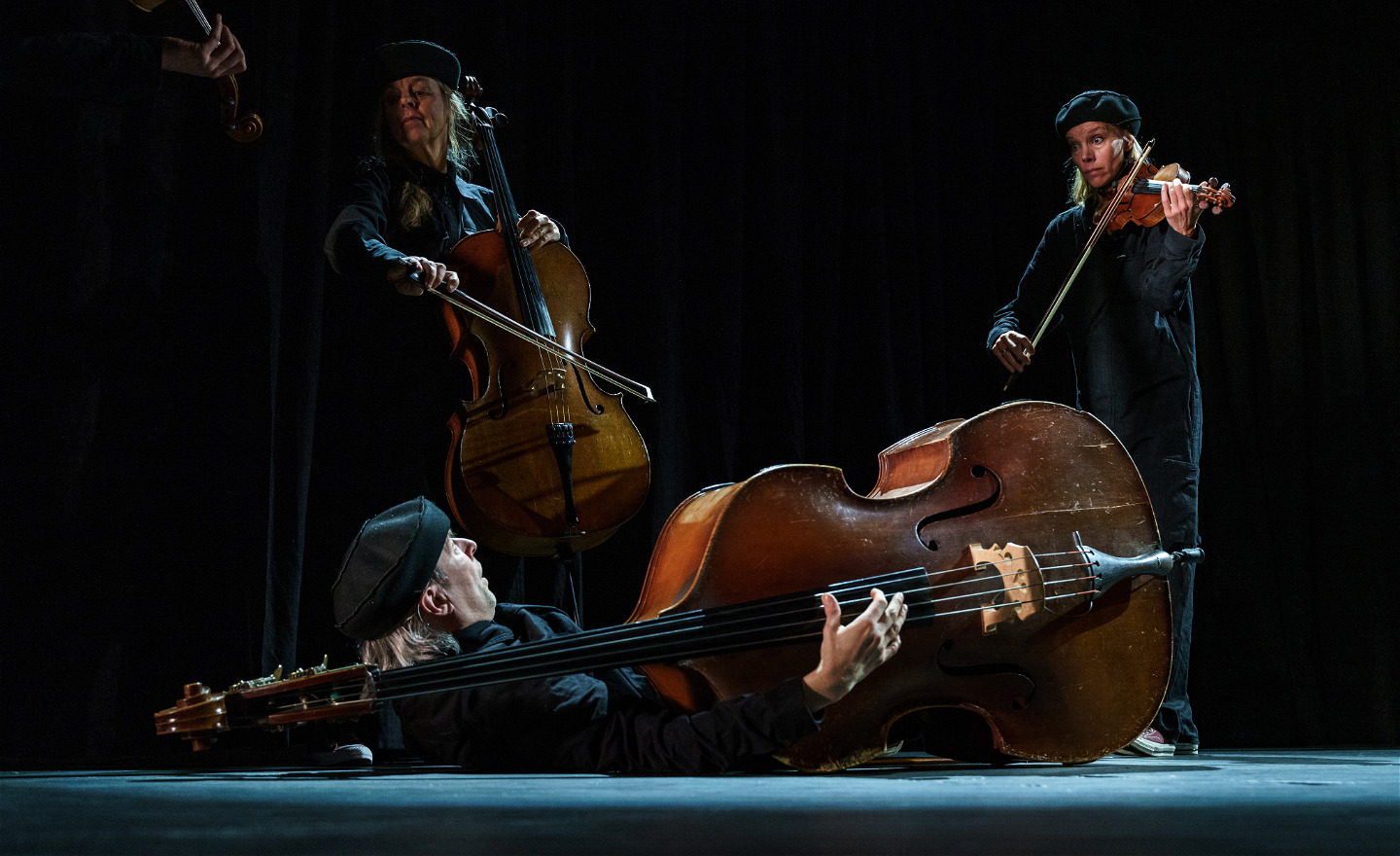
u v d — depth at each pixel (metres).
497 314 2.64
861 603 1.94
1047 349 4.51
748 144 4.13
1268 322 4.77
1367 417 4.71
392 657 2.05
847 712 1.95
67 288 2.89
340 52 3.32
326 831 1.04
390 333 3.12
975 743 2.12
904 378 4.33
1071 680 2.10
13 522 2.80
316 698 1.79
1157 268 2.88
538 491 2.61
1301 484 4.63
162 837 1.00
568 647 1.85
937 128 4.64
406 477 3.02
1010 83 4.77
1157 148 4.89
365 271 2.60
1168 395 2.89
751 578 1.94
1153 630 2.17
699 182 4.02
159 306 2.99
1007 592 2.02
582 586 3.51
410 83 2.95
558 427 2.62
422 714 2.03
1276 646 4.49
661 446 3.64
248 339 3.03
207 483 2.95
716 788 1.56
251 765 2.58
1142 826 1.04
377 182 2.90
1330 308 4.79
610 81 3.82
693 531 2.01
